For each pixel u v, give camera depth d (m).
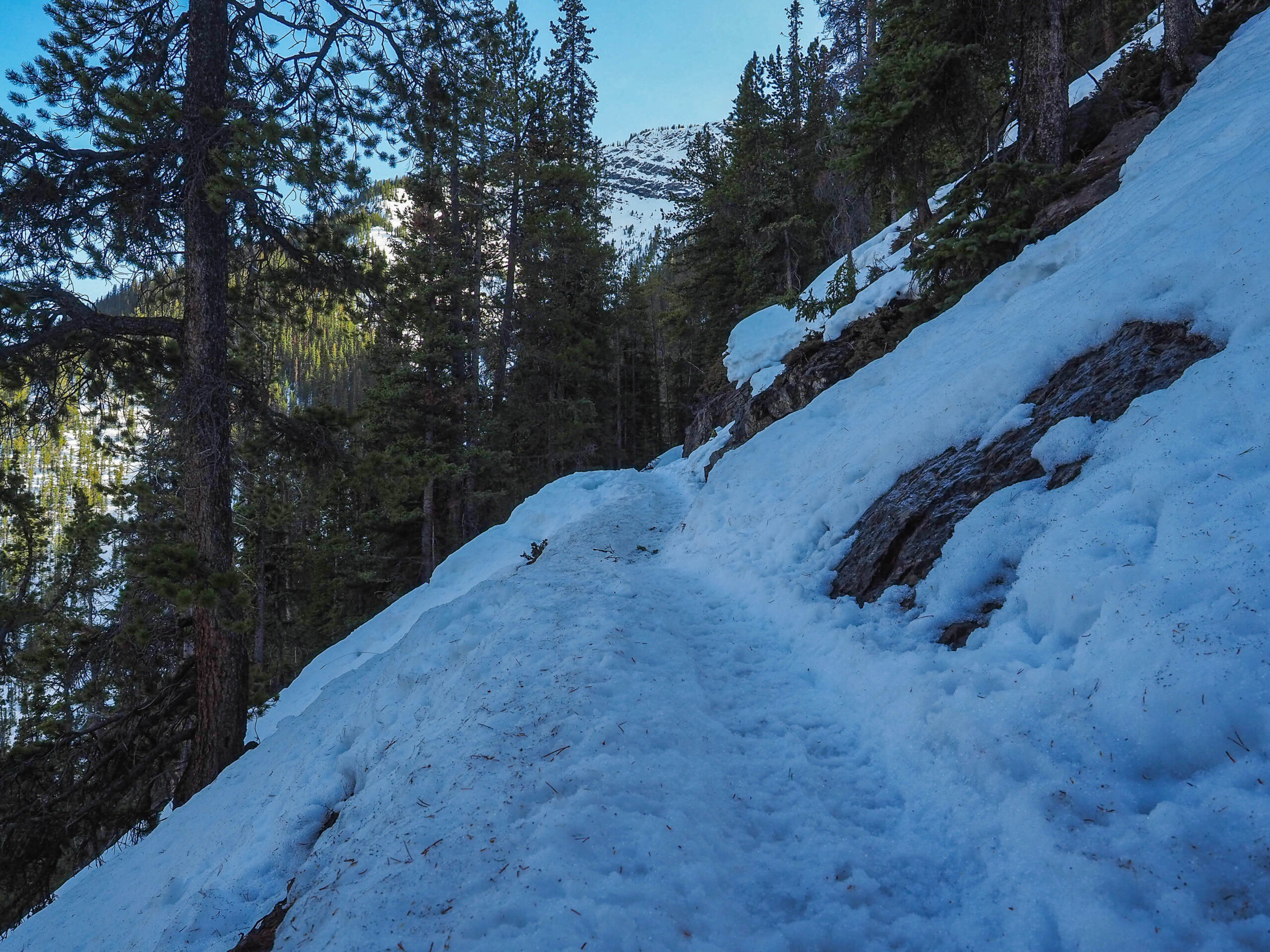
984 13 10.58
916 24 11.29
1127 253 5.86
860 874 2.98
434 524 22.78
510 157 26.30
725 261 30.14
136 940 5.09
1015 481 4.98
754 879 2.97
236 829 6.00
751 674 5.17
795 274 26.03
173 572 8.41
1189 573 3.09
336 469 12.08
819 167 25.39
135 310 10.89
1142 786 2.67
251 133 8.27
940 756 3.51
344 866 3.42
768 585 6.53
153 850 7.05
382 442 22.67
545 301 28.23
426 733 4.93
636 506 13.08
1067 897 2.47
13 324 8.34
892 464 6.44
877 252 16.31
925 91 10.72
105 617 10.71
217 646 9.52
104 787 10.44
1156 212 6.45
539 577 7.71
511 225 26.84
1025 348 5.89
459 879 2.92
